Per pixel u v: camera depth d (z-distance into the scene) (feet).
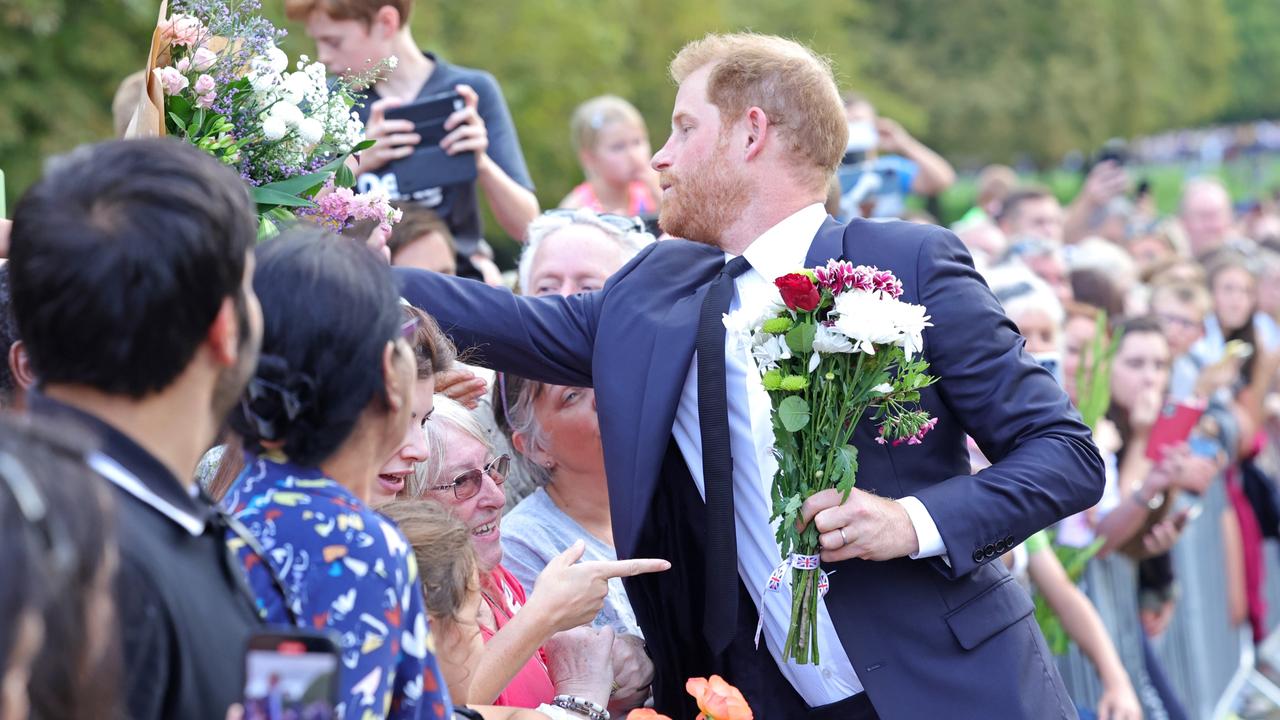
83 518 3.71
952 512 8.23
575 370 9.58
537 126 46.57
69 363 4.65
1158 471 16.24
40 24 33.91
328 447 5.52
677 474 9.14
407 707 5.41
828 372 7.93
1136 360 18.03
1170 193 98.12
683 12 54.44
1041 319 15.97
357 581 5.24
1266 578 26.30
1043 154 96.53
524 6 46.88
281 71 8.66
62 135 34.71
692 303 9.02
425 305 9.50
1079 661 15.10
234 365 4.99
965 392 8.53
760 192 8.97
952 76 93.91
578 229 12.17
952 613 8.54
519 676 8.46
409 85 14.65
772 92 8.93
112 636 3.80
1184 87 116.67
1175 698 17.56
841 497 8.04
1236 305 25.08
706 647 9.31
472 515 8.72
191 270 4.67
